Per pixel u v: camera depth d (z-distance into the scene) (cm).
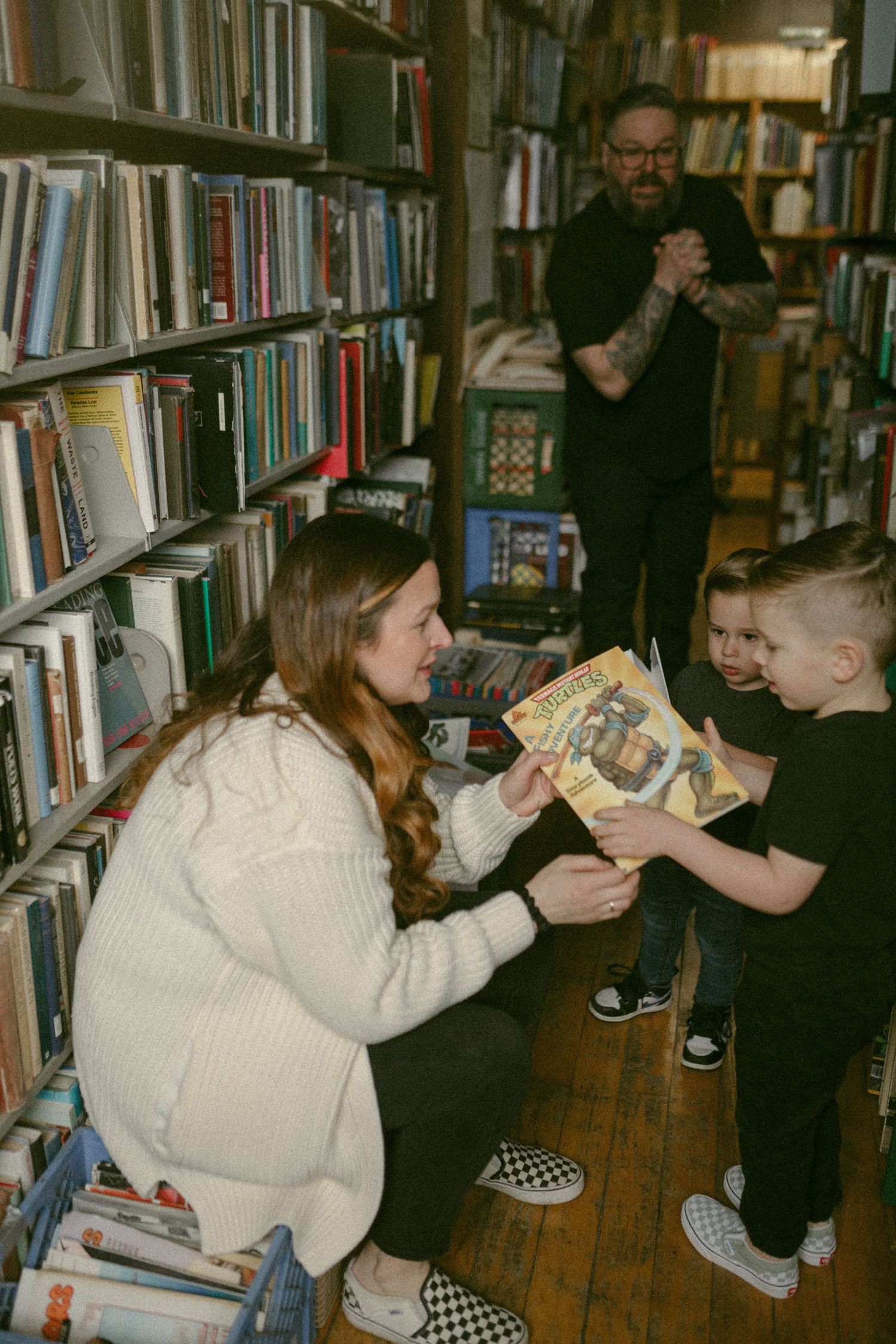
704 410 310
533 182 430
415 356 313
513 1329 146
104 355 149
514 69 402
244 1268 130
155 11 161
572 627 369
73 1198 138
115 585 175
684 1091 197
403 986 121
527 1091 196
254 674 133
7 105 126
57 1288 127
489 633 361
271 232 212
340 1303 155
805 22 588
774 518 549
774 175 637
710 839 132
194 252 183
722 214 296
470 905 165
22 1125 151
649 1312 153
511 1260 161
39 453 138
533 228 439
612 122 280
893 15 300
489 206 380
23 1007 140
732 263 299
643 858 134
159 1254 131
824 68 598
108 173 147
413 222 311
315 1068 125
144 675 175
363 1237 136
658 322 286
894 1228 169
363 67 276
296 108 230
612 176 284
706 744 149
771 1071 142
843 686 130
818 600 126
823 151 474
